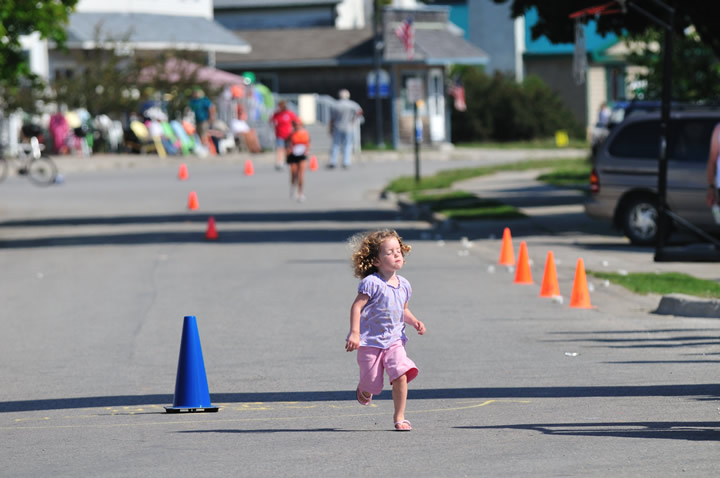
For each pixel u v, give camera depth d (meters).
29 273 58.19
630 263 54.88
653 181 61.69
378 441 23.66
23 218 87.94
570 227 71.19
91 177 125.50
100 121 149.75
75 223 83.88
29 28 79.12
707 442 22.78
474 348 35.50
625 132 63.09
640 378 30.23
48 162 117.50
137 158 141.12
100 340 38.78
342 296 47.44
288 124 132.00
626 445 22.67
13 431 25.86
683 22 70.75
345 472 21.08
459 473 20.75
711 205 48.66
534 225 72.31
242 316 42.97
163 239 72.25
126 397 29.58
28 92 139.62
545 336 37.44
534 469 20.88
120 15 167.75
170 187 112.75
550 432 24.12
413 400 28.27
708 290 45.34
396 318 24.42
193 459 22.41
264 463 21.94
